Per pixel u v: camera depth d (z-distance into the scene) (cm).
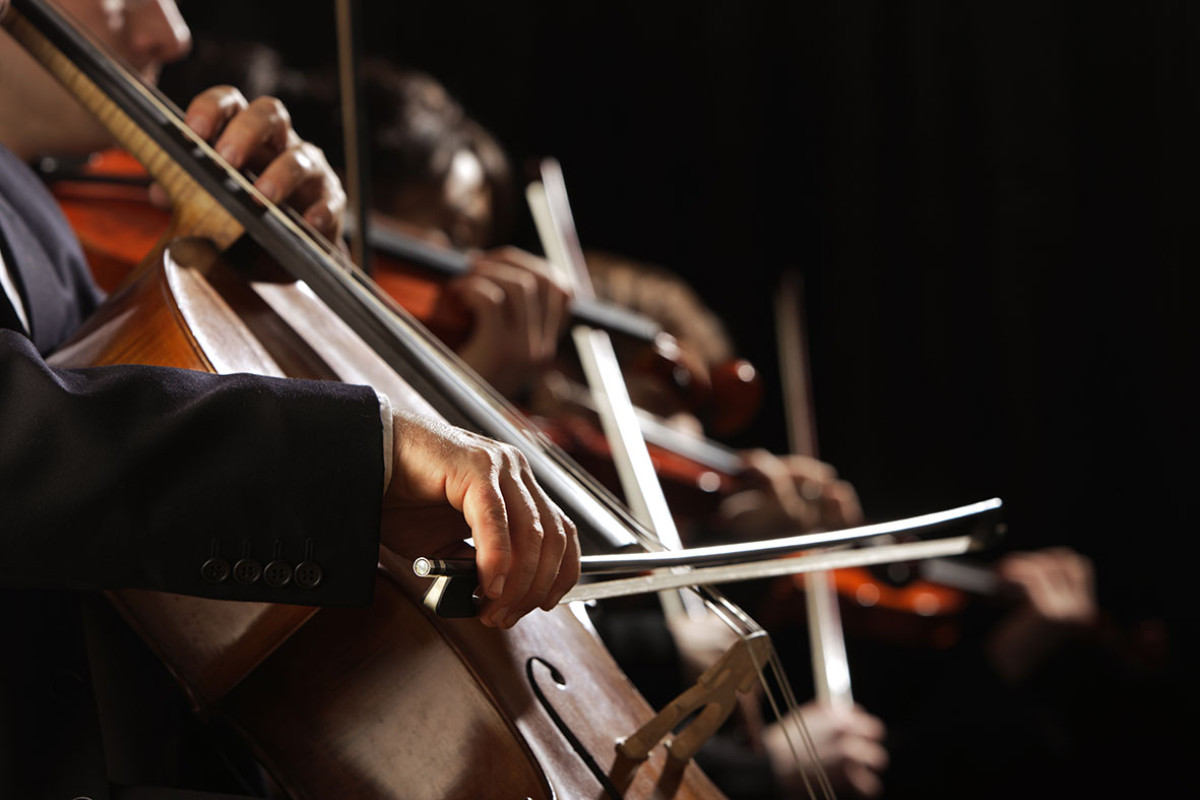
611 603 348
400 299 335
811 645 446
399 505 136
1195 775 673
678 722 154
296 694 149
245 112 199
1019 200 834
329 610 149
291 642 150
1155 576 823
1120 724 670
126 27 227
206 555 129
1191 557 821
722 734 361
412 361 183
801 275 826
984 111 838
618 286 463
